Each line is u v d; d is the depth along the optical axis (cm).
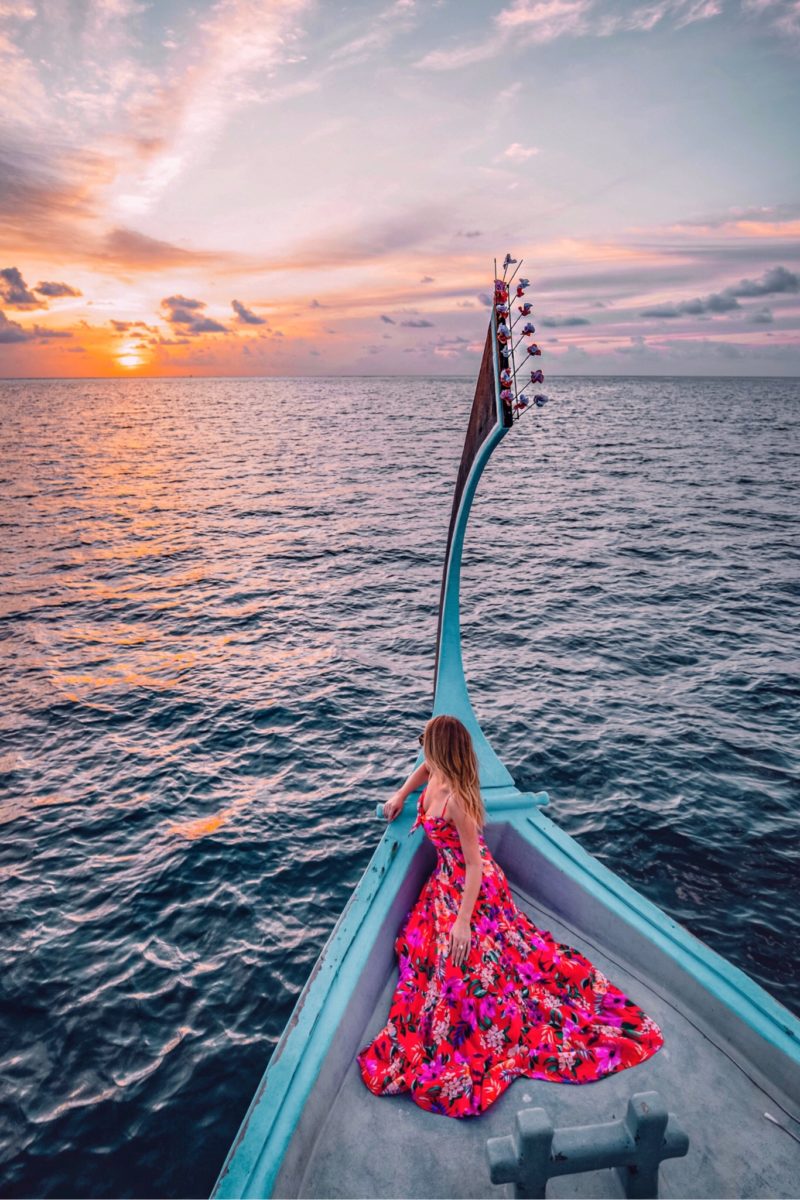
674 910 533
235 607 1352
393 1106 285
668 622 1213
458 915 307
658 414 8300
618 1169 246
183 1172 359
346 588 1481
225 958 499
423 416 8469
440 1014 299
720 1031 310
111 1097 399
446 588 467
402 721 862
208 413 9312
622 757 754
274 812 671
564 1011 305
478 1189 257
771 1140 270
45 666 1049
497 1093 280
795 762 744
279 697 927
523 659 1048
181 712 885
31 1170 361
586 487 2884
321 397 15500
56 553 1791
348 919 346
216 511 2416
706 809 659
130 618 1288
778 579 1476
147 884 575
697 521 2134
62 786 720
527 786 703
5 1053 427
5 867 598
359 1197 254
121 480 3173
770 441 4897
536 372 363
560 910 384
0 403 12950
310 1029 291
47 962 497
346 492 2839
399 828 395
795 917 523
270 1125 253
